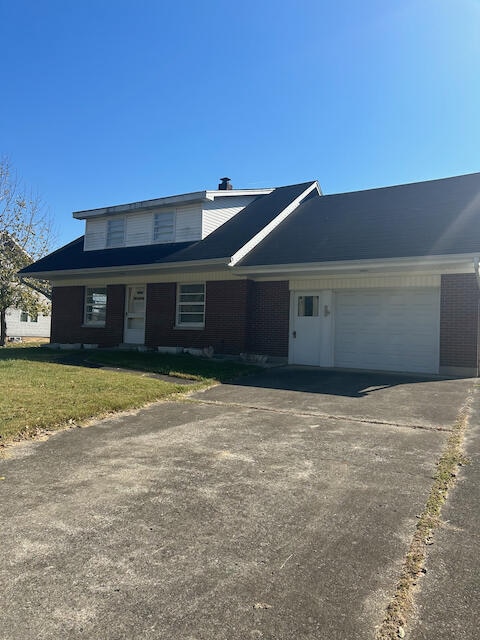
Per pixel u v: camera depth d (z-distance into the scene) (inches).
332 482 178.5
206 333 606.2
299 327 553.3
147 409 301.9
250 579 116.5
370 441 231.1
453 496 164.7
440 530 140.8
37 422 248.7
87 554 127.8
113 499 162.9
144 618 102.2
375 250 470.9
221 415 287.0
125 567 121.6
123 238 732.0
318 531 140.8
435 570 120.1
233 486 174.9
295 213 668.1
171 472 188.9
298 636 96.9
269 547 132.0
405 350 492.4
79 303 751.1
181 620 101.6
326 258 483.2
